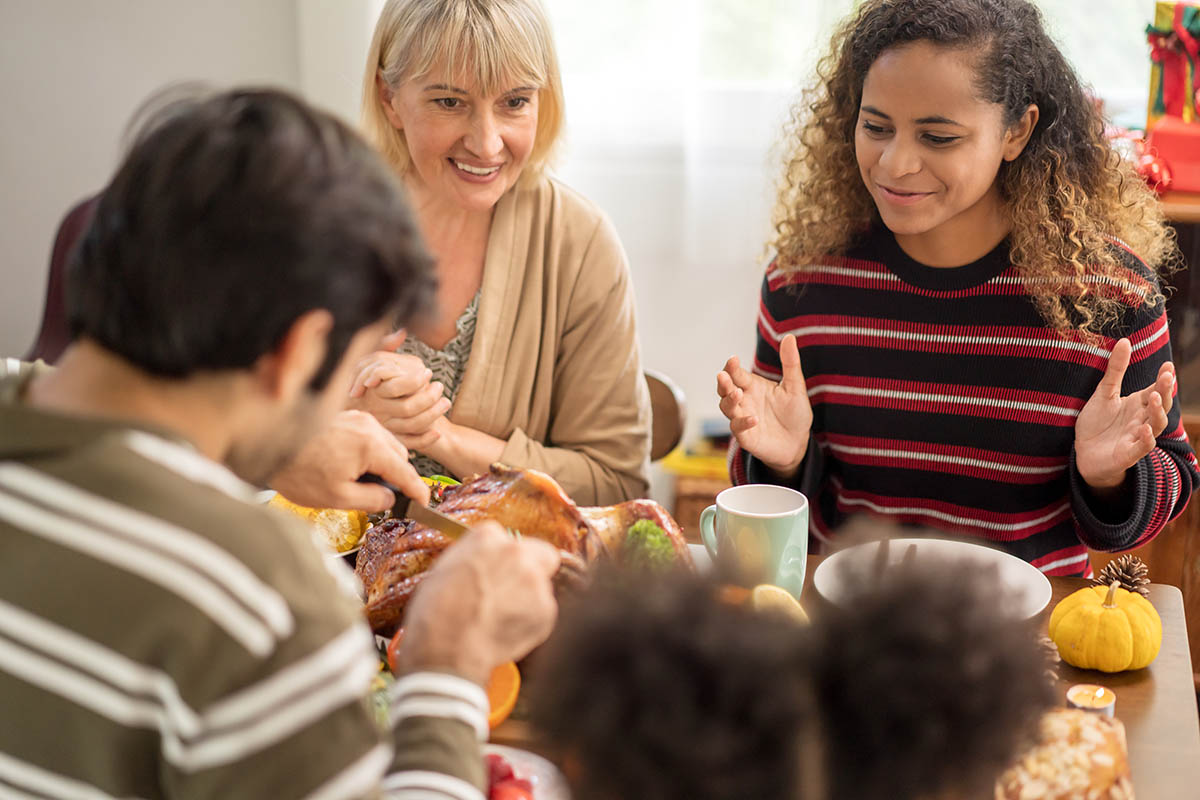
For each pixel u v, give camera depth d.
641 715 0.45
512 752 0.90
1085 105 1.39
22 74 2.44
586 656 0.47
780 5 2.33
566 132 1.60
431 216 1.58
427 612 0.71
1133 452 1.26
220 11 2.39
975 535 1.50
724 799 0.46
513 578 0.72
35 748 0.59
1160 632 1.08
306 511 1.23
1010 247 1.41
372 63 1.51
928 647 0.47
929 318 1.46
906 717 0.46
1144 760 0.95
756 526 1.14
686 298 2.54
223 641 0.57
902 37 1.29
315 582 0.61
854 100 1.45
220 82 2.44
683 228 2.49
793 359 1.43
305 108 0.63
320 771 0.58
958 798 0.49
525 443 1.54
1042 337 1.42
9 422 0.59
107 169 2.51
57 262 1.84
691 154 2.44
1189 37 1.98
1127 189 1.46
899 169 1.31
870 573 0.51
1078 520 1.40
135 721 0.57
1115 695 1.04
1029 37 1.31
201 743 0.57
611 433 1.60
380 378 1.33
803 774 0.46
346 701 0.60
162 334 0.59
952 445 1.48
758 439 1.40
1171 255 1.96
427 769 0.65
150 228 0.59
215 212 0.58
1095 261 1.40
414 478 1.10
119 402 0.62
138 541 0.57
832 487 1.59
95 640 0.57
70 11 2.40
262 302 0.59
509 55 1.41
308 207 0.59
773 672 0.46
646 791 0.46
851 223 1.49
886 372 1.49
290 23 2.39
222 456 0.66
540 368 1.61
